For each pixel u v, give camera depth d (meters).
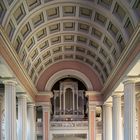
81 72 28.58
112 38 19.09
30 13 17.67
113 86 21.66
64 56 27.75
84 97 30.67
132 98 17.02
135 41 14.41
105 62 23.75
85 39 23.22
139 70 15.88
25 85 21.81
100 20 19.09
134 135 17.00
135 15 14.41
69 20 20.25
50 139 28.06
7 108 17.19
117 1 15.46
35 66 25.61
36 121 28.89
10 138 17.09
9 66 15.97
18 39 18.36
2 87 20.80
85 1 17.58
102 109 27.97
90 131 27.69
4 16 14.78
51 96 28.53
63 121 28.58
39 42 22.16
